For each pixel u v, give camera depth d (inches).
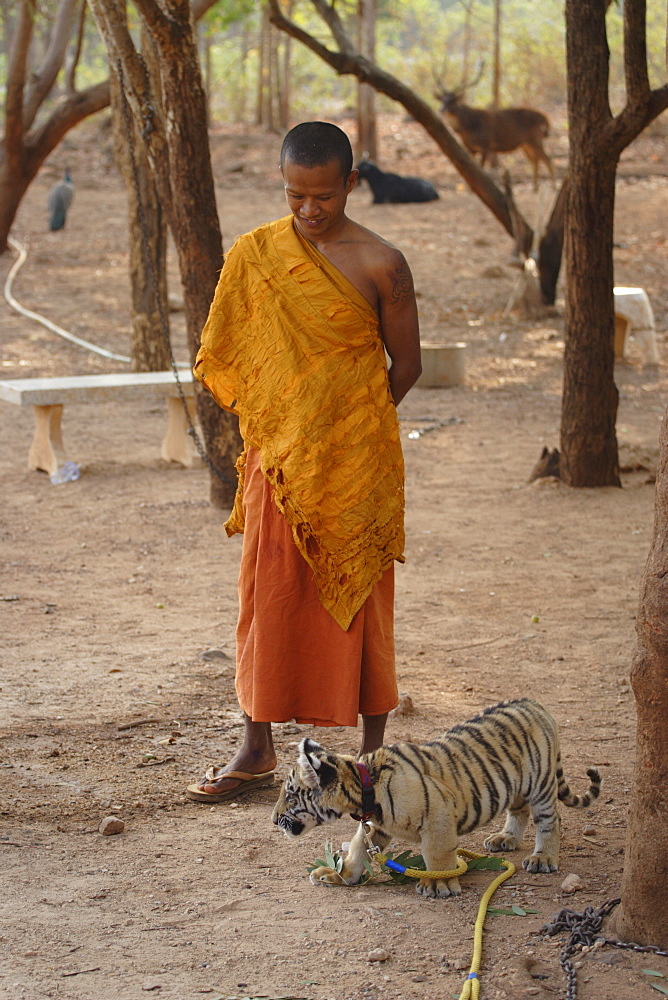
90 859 188.1
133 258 635.5
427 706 259.3
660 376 698.8
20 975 149.5
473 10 1748.3
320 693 196.9
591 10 409.4
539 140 1268.5
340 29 700.7
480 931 160.9
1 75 2007.9
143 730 246.7
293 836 173.8
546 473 478.3
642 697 155.4
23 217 1320.1
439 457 526.6
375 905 172.4
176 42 362.6
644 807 157.6
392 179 1323.8
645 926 158.4
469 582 357.4
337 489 190.1
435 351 681.6
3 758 229.1
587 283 445.1
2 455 537.3
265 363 188.7
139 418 631.2
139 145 606.9
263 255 187.5
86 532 411.8
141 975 150.4
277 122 1894.7
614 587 350.9
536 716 187.8
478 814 178.1
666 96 402.6
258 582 193.8
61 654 294.4
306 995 145.6
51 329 840.3
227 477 434.9
